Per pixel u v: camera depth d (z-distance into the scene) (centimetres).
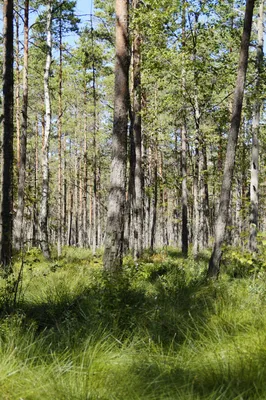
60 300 761
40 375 463
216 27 1533
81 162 4000
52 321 677
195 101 1667
